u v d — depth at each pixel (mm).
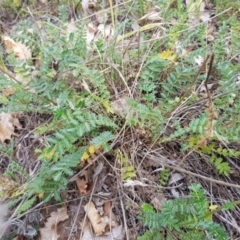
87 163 388
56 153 350
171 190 382
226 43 472
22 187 375
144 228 360
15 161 413
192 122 357
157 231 327
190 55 426
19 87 396
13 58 422
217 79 435
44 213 379
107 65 429
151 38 469
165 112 396
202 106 405
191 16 505
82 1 552
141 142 393
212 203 375
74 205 383
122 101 397
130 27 505
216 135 343
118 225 369
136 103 360
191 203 310
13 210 378
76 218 372
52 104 402
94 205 377
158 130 378
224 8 503
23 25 466
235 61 459
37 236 373
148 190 378
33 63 483
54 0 559
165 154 395
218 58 429
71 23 483
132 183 359
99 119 362
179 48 437
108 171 392
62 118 365
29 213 378
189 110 407
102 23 521
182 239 318
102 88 391
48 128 382
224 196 380
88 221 373
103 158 393
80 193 383
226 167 364
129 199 371
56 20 543
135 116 385
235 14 487
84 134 385
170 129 398
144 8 499
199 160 395
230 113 389
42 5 567
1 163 420
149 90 390
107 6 544
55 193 354
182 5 549
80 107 375
